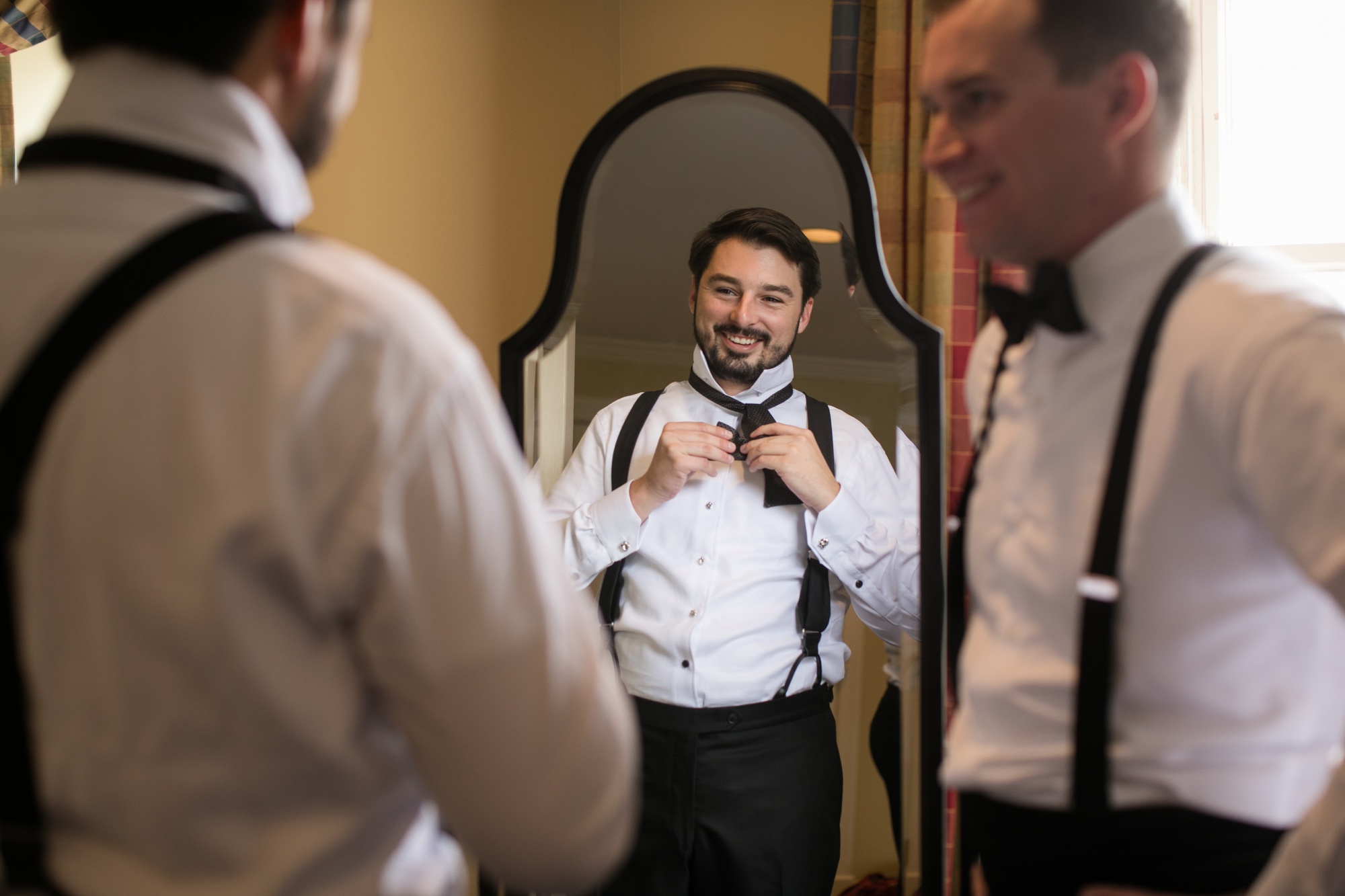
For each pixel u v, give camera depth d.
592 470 1.54
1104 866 0.79
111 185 0.61
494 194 2.08
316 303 0.59
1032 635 0.84
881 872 1.46
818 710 1.49
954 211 1.76
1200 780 0.76
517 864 0.64
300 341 0.58
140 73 0.62
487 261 2.07
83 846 0.58
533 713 0.62
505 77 2.09
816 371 1.46
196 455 0.56
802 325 1.45
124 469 0.56
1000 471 0.90
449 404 0.60
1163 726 0.77
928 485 1.31
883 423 1.43
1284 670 0.76
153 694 0.56
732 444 1.51
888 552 1.41
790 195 1.39
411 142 1.97
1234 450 0.71
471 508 0.60
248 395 0.57
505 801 0.62
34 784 0.57
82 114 0.63
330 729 0.60
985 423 0.99
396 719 0.63
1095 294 0.83
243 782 0.58
